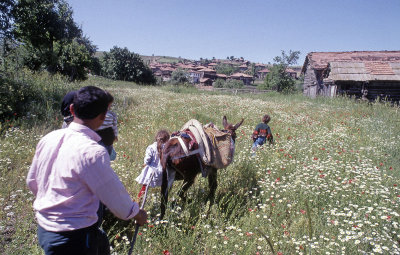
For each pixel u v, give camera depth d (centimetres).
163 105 1670
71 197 207
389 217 405
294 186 520
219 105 1814
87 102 217
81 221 212
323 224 434
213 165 470
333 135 1018
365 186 518
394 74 2192
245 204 490
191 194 500
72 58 3472
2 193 473
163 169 420
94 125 230
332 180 545
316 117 1449
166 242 374
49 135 226
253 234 388
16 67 1355
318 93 2842
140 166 619
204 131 471
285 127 1193
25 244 347
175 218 420
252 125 1262
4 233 395
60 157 210
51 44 3469
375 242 371
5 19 2247
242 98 2533
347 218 447
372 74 2205
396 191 534
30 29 3069
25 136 796
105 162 209
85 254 220
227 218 458
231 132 548
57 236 209
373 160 753
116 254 337
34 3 2998
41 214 212
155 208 449
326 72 2588
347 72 2231
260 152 742
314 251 356
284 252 365
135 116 1277
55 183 209
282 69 4703
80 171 204
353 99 2086
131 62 5797
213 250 364
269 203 501
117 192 211
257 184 568
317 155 766
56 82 1552
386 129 1152
